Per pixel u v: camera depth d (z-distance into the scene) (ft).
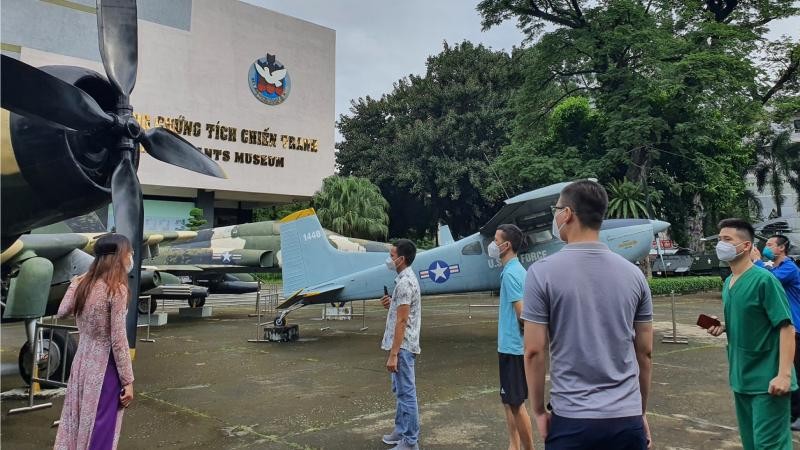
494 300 69.05
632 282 6.88
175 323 44.60
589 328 6.59
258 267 52.70
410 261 13.84
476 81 109.50
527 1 76.02
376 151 119.75
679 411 17.42
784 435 10.02
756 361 10.28
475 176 102.99
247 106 102.68
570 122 80.53
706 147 73.05
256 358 27.86
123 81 20.06
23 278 18.74
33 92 16.48
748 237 10.65
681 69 66.95
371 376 23.38
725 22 81.92
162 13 92.02
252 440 14.94
